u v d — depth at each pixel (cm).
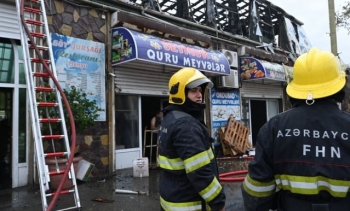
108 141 690
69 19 636
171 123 211
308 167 150
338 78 164
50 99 526
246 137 1034
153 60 688
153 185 583
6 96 570
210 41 945
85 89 653
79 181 607
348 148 146
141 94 788
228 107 1034
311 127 155
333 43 962
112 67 711
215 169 214
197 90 224
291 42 1402
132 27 738
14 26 564
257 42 1196
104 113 686
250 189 170
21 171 563
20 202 466
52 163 505
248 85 1127
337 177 144
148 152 873
